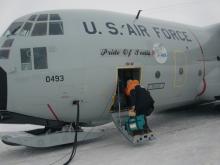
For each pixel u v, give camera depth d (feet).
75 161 24.93
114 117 29.40
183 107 43.96
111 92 29.73
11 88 26.76
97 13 31.04
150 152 25.94
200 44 39.01
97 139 31.78
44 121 28.73
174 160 23.43
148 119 41.78
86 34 28.81
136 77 31.50
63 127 29.32
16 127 42.68
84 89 28.30
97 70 28.66
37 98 27.22
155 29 34.71
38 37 27.73
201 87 38.65
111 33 30.07
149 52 32.22
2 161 26.89
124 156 25.32
